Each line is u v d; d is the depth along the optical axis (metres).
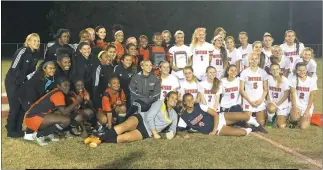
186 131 6.77
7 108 9.35
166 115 6.42
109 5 27.45
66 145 5.97
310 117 7.32
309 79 7.37
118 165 5.05
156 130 6.42
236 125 7.06
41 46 25.00
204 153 5.57
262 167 4.98
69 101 6.52
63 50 6.99
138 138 6.21
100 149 5.76
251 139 6.37
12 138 6.37
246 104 7.39
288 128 7.25
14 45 27.48
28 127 6.17
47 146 5.93
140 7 27.86
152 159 5.29
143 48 8.40
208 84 7.18
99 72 7.07
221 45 8.05
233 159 5.30
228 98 7.26
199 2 28.77
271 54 8.41
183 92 7.30
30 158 5.36
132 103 6.84
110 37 25.53
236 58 8.26
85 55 7.08
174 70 7.95
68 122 6.12
